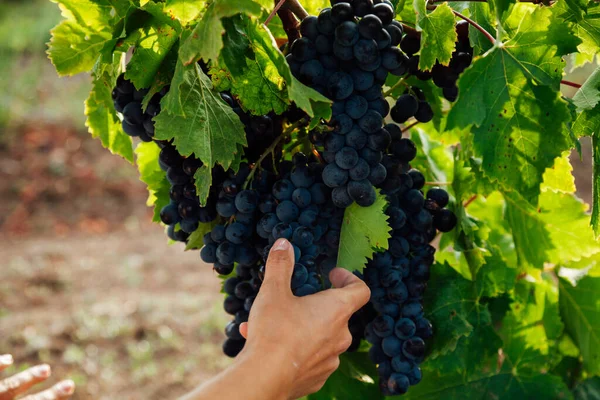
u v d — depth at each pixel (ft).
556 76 4.17
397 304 4.94
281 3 4.26
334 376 5.66
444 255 6.00
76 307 20.75
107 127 5.37
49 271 22.93
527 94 4.17
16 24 41.29
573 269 5.98
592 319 5.90
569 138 4.15
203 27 3.96
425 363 5.39
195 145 4.22
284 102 4.45
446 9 4.25
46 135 32.04
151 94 4.42
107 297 21.52
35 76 36.42
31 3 45.29
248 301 4.87
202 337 19.51
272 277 4.22
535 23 4.19
